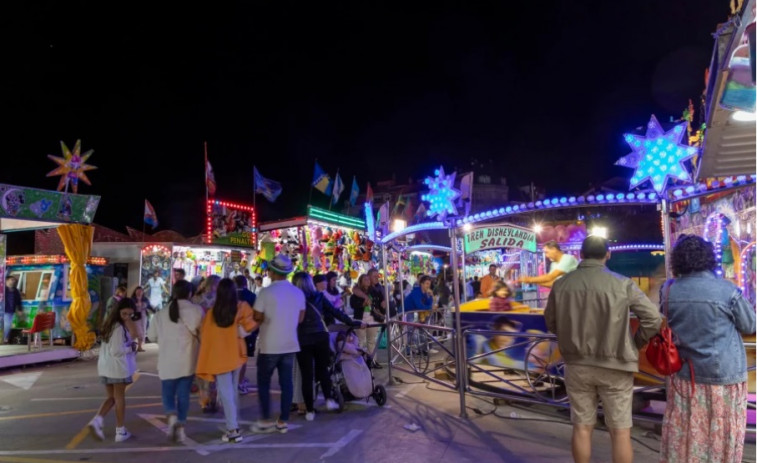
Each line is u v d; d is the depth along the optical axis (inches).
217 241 684.7
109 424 258.5
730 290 137.5
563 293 158.1
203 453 210.8
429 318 448.5
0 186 432.1
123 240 714.8
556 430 229.9
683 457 139.0
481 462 192.2
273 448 214.8
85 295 503.5
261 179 751.7
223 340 222.4
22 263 570.3
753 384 201.3
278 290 239.5
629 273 682.8
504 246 310.3
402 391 312.3
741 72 140.6
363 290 413.1
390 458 199.2
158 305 633.6
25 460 207.3
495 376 259.0
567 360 157.5
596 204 230.8
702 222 374.0
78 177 503.5
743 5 119.6
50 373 420.2
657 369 141.2
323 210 702.5
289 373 238.4
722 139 201.8
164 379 225.3
